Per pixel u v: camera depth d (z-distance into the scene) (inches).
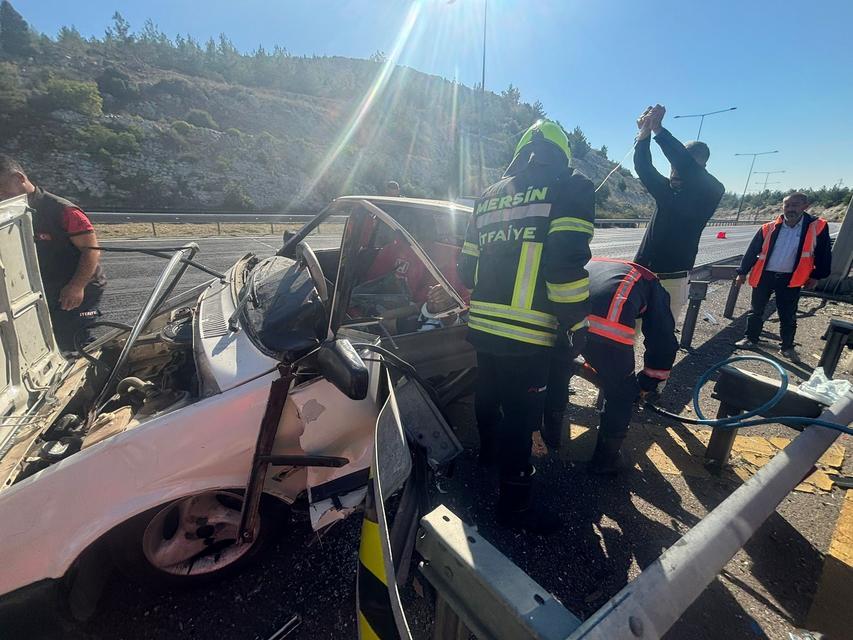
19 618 55.6
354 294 126.5
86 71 2571.4
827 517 93.1
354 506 68.9
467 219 118.8
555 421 115.0
